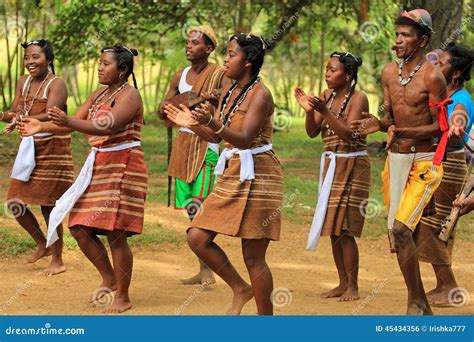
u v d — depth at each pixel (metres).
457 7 18.16
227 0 23.55
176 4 22.39
